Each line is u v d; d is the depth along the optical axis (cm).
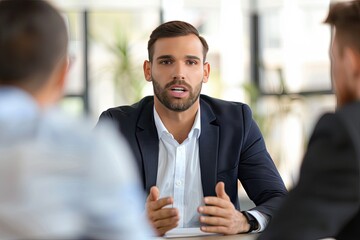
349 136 135
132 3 867
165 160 278
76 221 106
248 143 288
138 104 293
